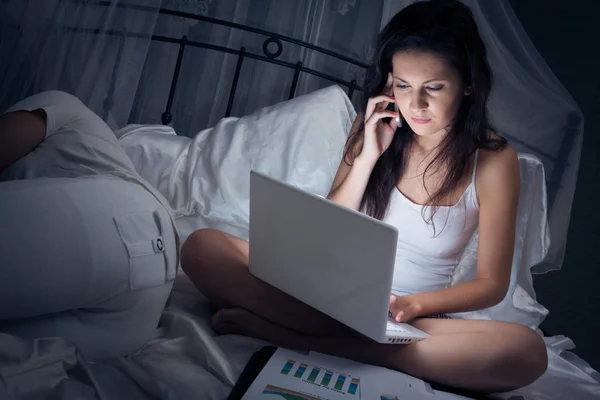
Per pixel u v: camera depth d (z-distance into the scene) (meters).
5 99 1.92
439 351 1.26
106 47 1.92
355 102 2.24
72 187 1.09
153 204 1.23
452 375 1.27
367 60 2.19
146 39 1.94
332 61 2.25
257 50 2.26
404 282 1.47
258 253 1.34
